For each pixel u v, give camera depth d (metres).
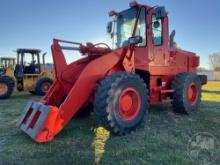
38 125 3.48
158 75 5.15
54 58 4.13
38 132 3.42
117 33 5.34
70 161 2.95
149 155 3.15
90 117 5.04
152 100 5.02
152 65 4.95
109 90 3.71
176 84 5.38
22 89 11.02
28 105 4.14
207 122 4.80
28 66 11.32
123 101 3.92
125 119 3.93
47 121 3.44
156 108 6.11
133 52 4.34
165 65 5.32
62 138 3.76
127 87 3.93
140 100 4.13
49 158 3.04
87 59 4.45
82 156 3.10
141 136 3.89
